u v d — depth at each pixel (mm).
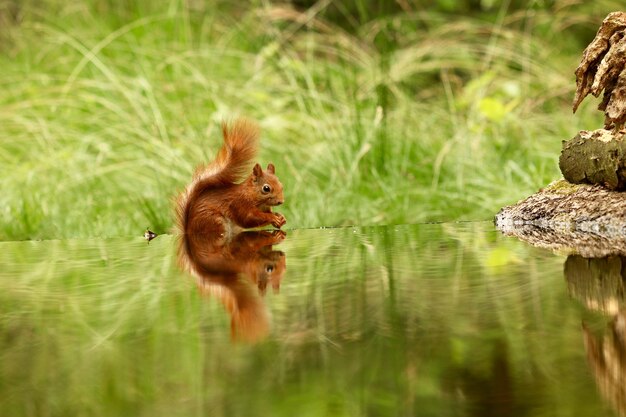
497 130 12891
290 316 3525
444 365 2613
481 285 4270
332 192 10953
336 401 2258
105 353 2920
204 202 8773
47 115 13641
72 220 10453
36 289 4605
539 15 17281
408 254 5832
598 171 7336
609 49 7207
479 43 17953
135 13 17141
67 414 2217
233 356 2803
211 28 17484
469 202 10648
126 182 11875
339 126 12242
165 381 2510
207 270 5324
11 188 11578
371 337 3053
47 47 16219
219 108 12898
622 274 4559
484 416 2084
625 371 2521
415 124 13086
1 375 2637
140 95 13094
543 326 3191
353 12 19391
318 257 5855
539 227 7602
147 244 7703
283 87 13609
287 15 15586
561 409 2121
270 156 12109
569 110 14398
